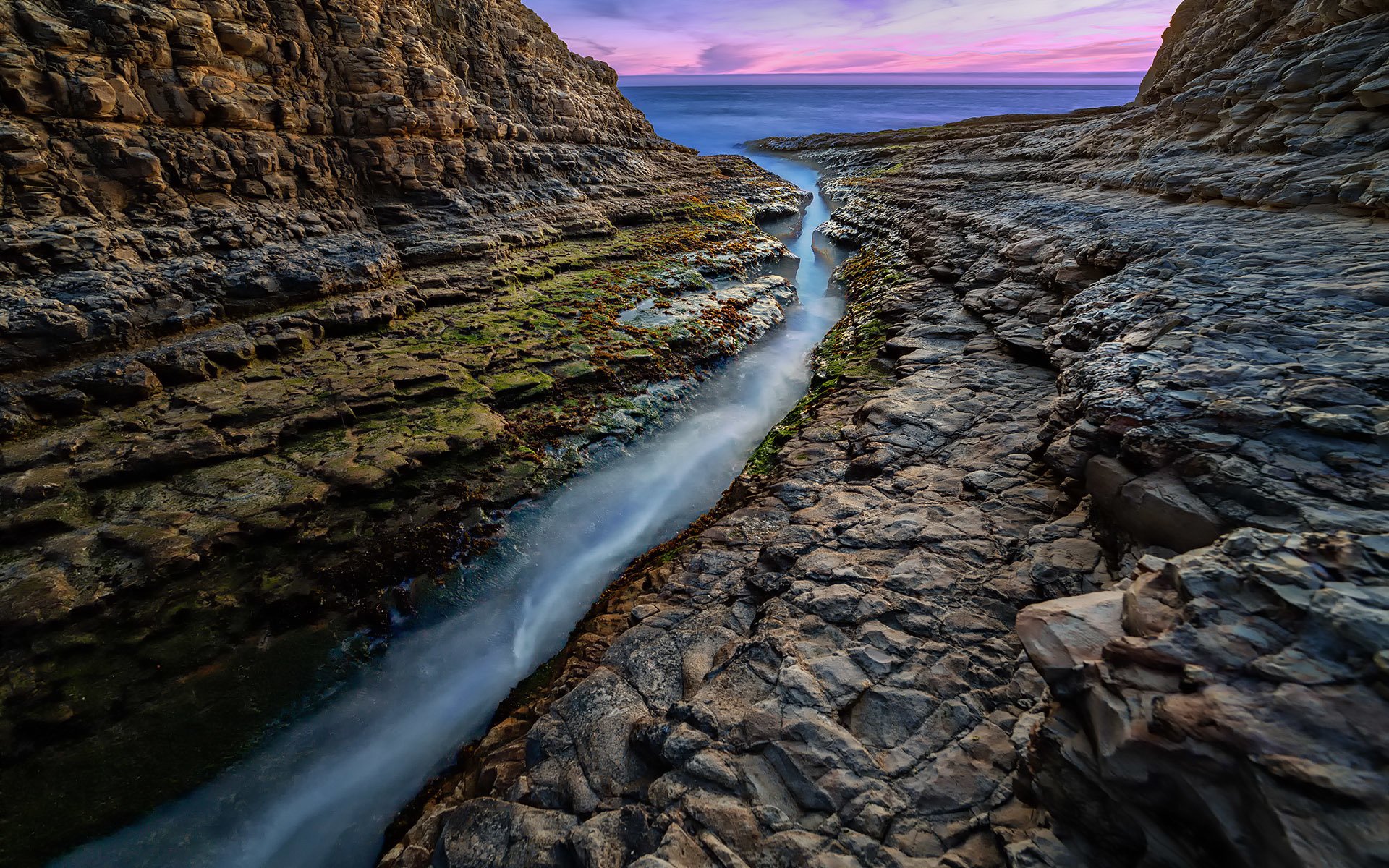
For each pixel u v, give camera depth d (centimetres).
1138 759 442
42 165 2019
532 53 5078
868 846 606
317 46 3088
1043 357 1762
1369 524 591
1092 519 973
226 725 1188
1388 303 1012
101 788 1073
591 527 1753
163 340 2003
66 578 1257
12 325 1683
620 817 710
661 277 3522
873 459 1436
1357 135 1817
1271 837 373
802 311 3541
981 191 4269
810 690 805
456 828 787
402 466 1692
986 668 818
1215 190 2161
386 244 2980
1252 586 502
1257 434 759
